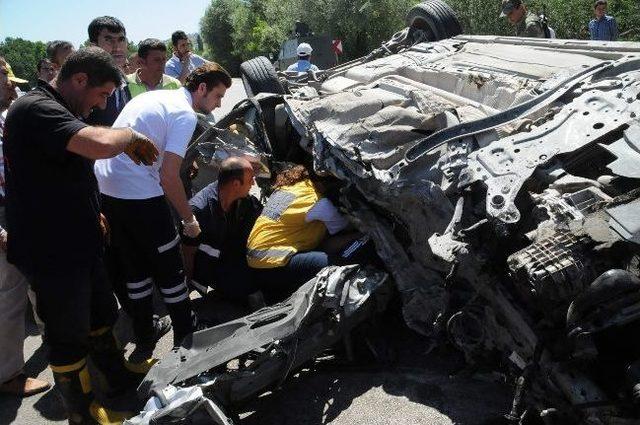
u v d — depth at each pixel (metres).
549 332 2.44
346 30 22.33
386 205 3.42
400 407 3.11
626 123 2.76
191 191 5.10
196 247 4.09
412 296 3.38
